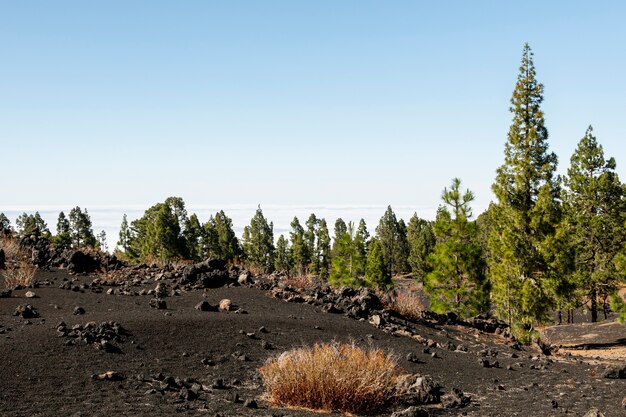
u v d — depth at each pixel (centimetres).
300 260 8844
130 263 2108
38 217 8350
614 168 4319
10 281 1442
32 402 627
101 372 775
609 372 1142
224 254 8494
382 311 1675
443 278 2634
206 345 998
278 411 698
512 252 2680
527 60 3038
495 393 929
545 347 1747
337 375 771
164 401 682
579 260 4109
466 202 2812
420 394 837
